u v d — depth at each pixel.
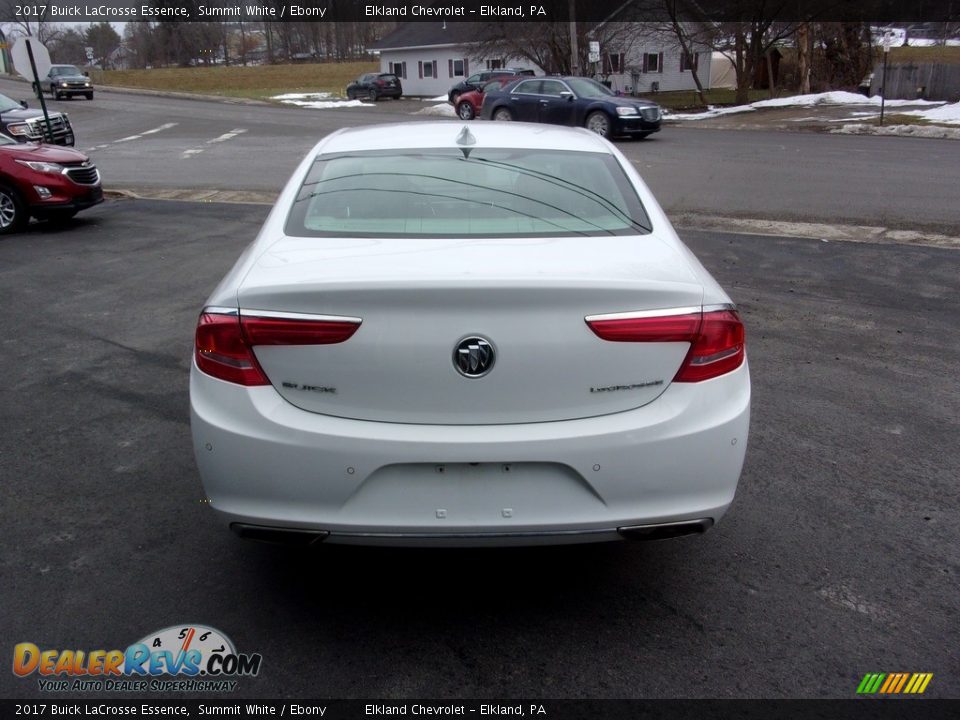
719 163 16.86
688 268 3.04
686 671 2.83
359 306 2.67
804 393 5.32
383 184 3.60
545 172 3.74
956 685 2.77
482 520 2.73
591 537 2.80
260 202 13.61
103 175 17.20
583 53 38.44
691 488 2.81
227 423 2.76
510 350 2.68
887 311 7.06
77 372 5.75
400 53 55.75
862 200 12.34
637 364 2.75
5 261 9.39
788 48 43.38
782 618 3.12
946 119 24.77
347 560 3.51
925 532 3.71
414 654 2.92
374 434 2.69
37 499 3.99
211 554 3.53
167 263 9.19
